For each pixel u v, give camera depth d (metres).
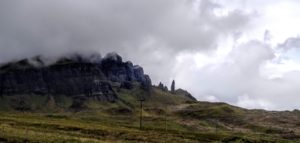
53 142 80.38
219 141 169.25
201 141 158.62
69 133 121.62
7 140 76.50
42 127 138.62
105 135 132.75
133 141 122.44
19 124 139.00
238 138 182.00
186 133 184.50
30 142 77.81
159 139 137.88
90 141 92.56
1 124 124.25
